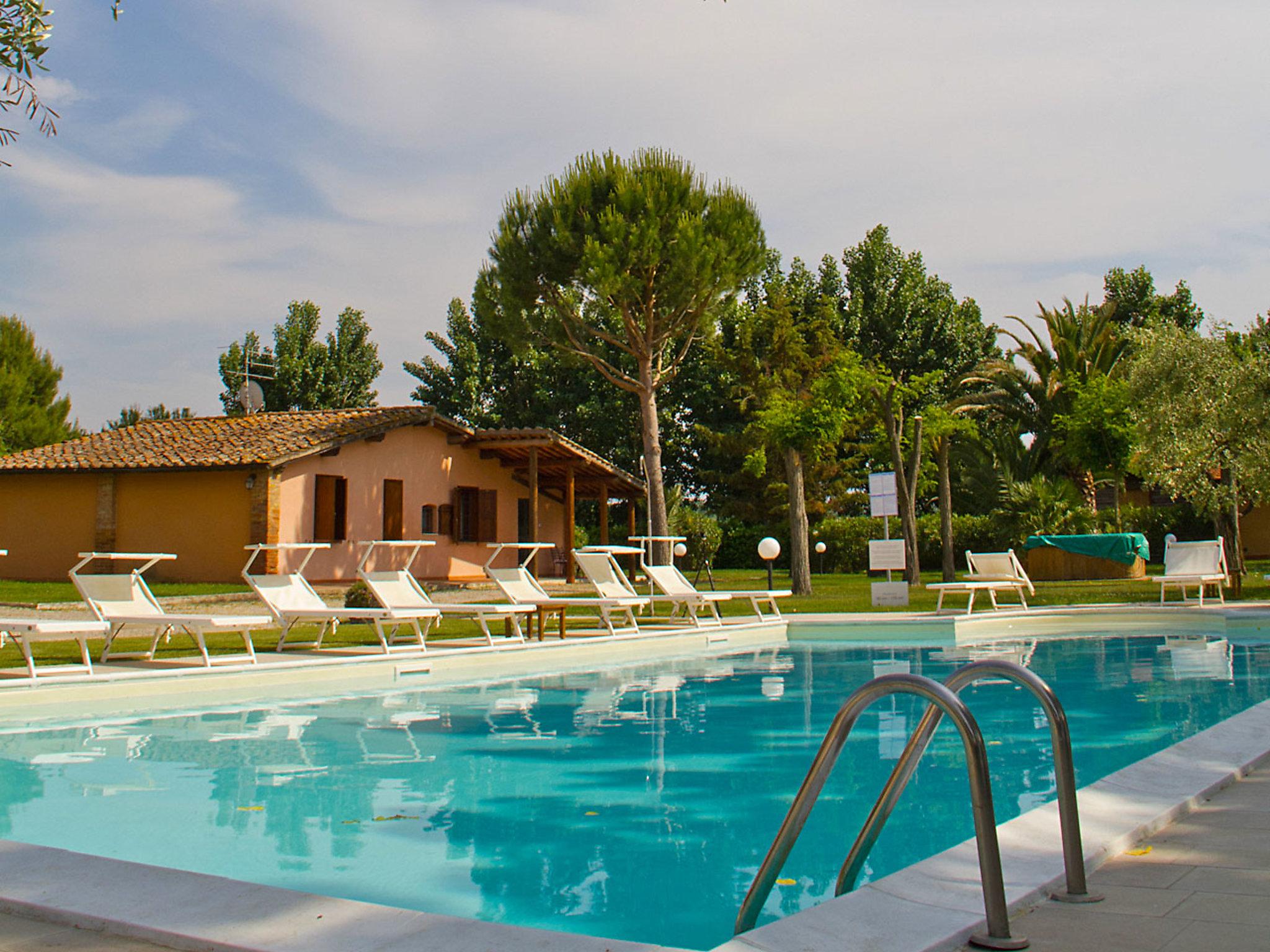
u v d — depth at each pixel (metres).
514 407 41.41
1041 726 6.34
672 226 19.06
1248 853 2.95
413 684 8.90
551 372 40.69
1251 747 4.33
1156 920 2.39
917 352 41.72
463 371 41.84
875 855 3.64
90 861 2.87
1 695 6.82
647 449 20.03
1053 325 30.12
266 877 3.47
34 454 22.97
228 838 3.98
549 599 11.27
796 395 33.47
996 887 2.28
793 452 19.69
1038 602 16.33
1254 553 29.73
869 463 35.53
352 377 46.62
